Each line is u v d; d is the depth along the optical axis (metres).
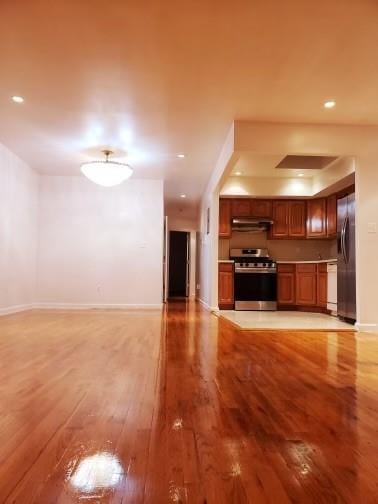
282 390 2.01
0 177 5.34
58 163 6.17
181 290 11.93
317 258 7.52
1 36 2.79
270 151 4.30
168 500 0.98
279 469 1.16
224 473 1.12
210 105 3.91
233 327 4.49
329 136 4.37
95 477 1.09
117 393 1.91
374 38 2.77
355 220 4.56
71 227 6.96
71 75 3.36
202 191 8.02
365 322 4.40
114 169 5.39
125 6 2.47
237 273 7.02
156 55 3.03
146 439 1.36
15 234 5.93
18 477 1.08
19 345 3.20
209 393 1.94
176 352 2.98
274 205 7.23
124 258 7.02
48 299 6.88
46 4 2.46
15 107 4.03
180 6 2.46
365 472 1.14
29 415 1.59
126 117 4.25
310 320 5.36
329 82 3.42
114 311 6.36
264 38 2.78
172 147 5.25
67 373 2.29
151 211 7.08
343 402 1.82
